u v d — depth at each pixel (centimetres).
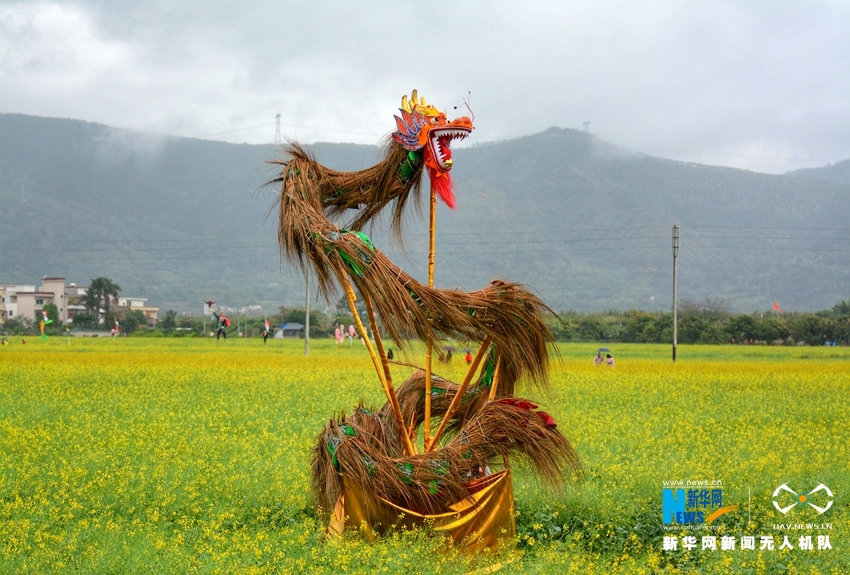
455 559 809
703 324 7812
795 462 1260
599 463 1274
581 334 8025
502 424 875
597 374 3136
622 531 952
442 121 875
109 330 10444
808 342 7531
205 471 1188
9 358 3878
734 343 7731
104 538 872
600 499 1033
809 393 2511
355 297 867
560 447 895
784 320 8331
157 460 1282
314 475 930
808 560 833
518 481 1101
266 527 973
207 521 977
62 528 938
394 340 854
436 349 883
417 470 853
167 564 797
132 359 3897
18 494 1080
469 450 871
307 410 2006
